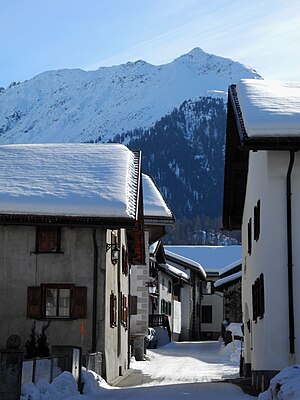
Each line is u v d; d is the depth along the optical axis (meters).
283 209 20.09
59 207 24.97
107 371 25.59
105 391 21.14
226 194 29.30
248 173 26.45
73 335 25.17
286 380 15.59
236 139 25.56
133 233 33.53
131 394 20.17
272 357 19.70
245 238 28.95
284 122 19.42
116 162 29.06
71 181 27.02
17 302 25.41
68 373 18.72
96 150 30.36
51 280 25.48
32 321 25.23
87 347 25.11
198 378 28.69
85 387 20.22
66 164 28.78
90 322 25.25
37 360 16.92
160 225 42.06
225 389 22.11
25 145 31.11
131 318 42.03
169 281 66.88
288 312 19.80
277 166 20.16
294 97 21.58
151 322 57.19
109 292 26.62
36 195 25.50
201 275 77.38
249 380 26.83
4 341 25.11
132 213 25.16
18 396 14.80
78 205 25.05
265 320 20.27
